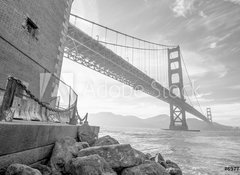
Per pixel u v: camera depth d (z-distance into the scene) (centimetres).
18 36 696
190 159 1347
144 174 373
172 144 2459
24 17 734
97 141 576
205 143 2903
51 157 380
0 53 607
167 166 643
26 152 312
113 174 341
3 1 630
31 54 778
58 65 1037
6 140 262
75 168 331
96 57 4003
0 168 253
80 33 3384
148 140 2956
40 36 853
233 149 2184
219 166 1130
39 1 845
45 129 378
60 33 1077
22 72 713
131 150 424
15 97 384
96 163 331
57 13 1040
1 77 603
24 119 417
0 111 293
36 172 261
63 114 767
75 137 614
